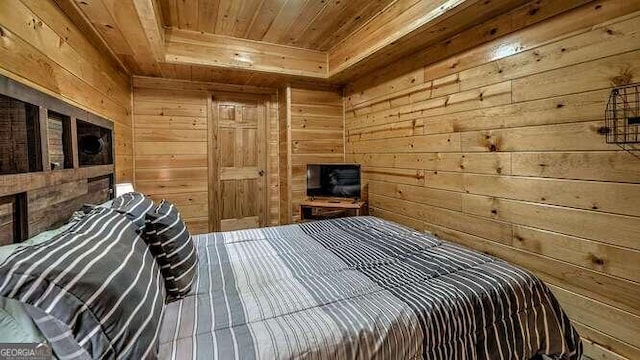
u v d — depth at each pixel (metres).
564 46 1.69
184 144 3.69
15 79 1.16
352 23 2.83
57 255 0.80
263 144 4.12
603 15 1.53
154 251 1.27
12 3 1.19
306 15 2.64
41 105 1.24
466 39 2.29
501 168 2.06
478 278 1.38
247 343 0.94
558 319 1.35
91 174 1.84
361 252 1.77
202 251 1.82
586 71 1.60
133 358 0.81
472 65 2.25
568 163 1.69
